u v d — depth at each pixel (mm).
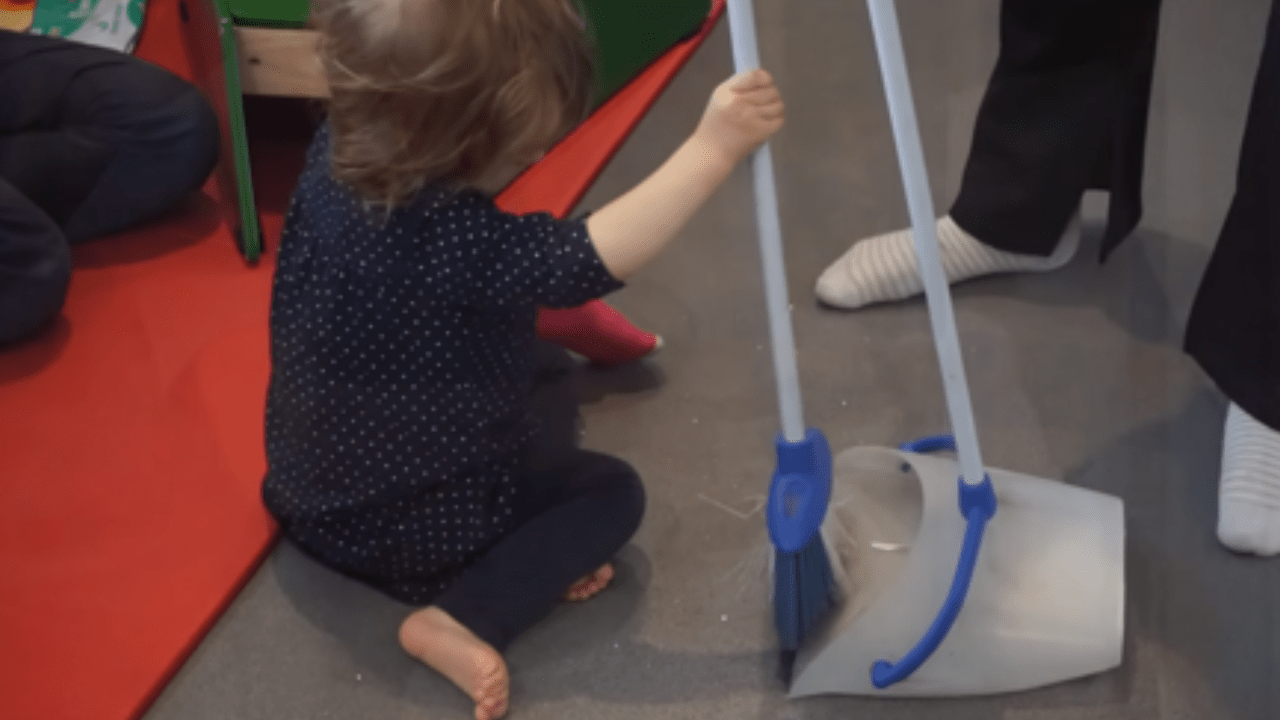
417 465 1021
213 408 1274
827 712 1014
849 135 1687
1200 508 1163
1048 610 998
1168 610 1073
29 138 1410
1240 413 1191
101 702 1017
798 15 1946
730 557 1141
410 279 917
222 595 1100
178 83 1470
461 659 1006
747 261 1484
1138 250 1461
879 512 1095
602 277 896
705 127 877
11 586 1105
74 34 1751
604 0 1632
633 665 1057
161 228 1514
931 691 1008
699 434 1266
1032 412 1270
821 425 1271
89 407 1277
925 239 884
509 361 1012
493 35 839
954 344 917
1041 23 1249
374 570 1096
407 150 872
